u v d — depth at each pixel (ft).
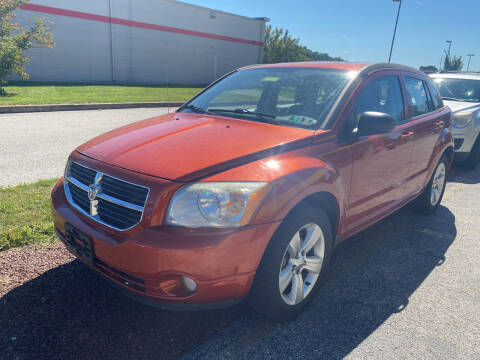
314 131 9.25
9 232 11.23
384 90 11.67
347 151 9.55
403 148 11.91
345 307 9.33
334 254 12.07
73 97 49.39
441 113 15.14
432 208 15.57
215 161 7.57
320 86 10.60
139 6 85.61
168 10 90.63
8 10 50.78
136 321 8.38
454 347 8.08
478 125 22.76
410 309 9.34
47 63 75.25
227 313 8.89
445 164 15.87
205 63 101.30
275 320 8.57
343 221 9.66
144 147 8.40
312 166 8.33
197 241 6.84
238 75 13.00
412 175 13.08
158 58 91.56
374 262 11.63
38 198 14.24
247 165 7.66
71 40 77.41
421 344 8.14
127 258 7.09
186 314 8.75
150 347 7.66
